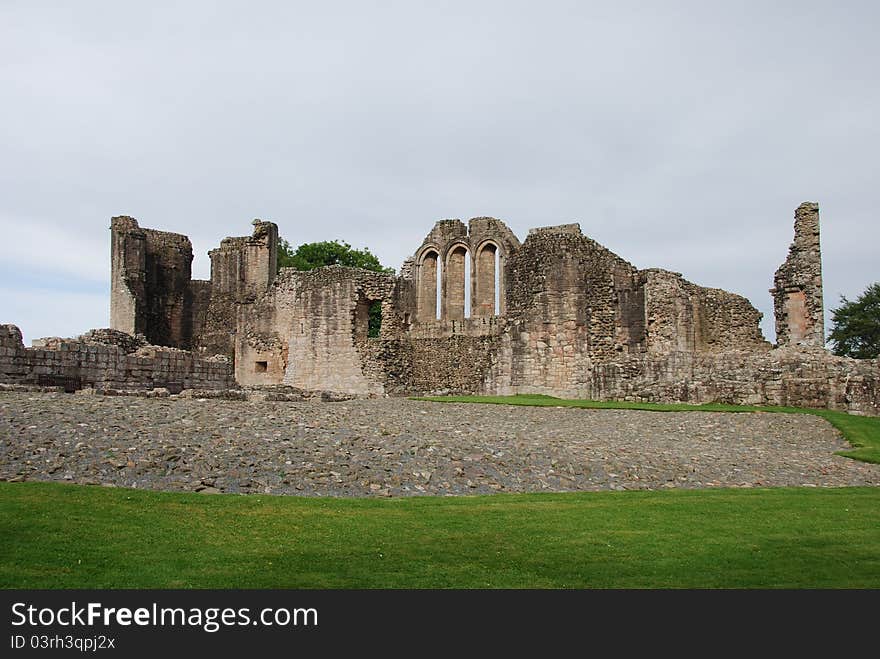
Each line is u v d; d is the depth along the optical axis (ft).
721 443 85.15
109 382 108.17
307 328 171.73
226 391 106.42
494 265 187.32
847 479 68.18
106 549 39.37
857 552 42.70
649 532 45.85
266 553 40.06
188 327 220.43
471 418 95.20
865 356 238.27
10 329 96.68
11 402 71.97
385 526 45.24
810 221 137.59
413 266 194.59
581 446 73.87
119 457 55.57
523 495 55.01
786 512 51.47
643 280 148.25
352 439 65.51
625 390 130.11
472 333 180.24
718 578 38.55
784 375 116.67
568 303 142.72
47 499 45.98
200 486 51.85
